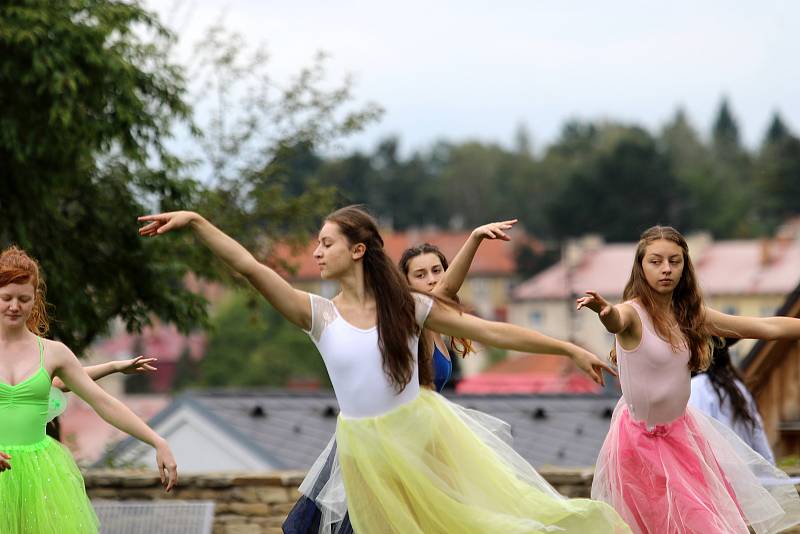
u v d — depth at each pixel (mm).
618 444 12023
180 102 26469
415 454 10883
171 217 10375
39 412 11172
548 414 37188
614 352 12375
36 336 11312
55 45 22891
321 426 37281
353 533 11484
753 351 25188
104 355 134500
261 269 10641
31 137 23188
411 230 190625
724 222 166375
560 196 159125
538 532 10844
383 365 10797
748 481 12320
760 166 180000
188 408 37281
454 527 10883
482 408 37812
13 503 10930
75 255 25797
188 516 17250
